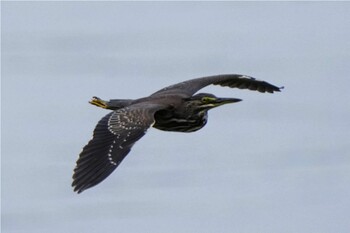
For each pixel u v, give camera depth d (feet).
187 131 56.85
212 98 56.54
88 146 47.06
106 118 48.55
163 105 53.52
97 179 45.80
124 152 46.80
